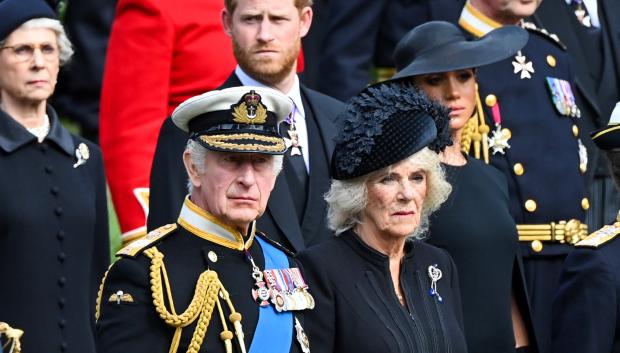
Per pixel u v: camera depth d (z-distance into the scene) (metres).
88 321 26.25
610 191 33.09
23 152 25.95
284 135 26.52
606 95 34.38
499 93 30.05
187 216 20.89
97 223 27.00
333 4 35.62
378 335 21.80
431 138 22.42
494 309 25.73
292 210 25.64
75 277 26.05
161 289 20.08
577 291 24.67
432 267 22.95
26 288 25.33
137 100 29.84
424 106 22.61
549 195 29.78
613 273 24.47
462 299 25.64
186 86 30.20
